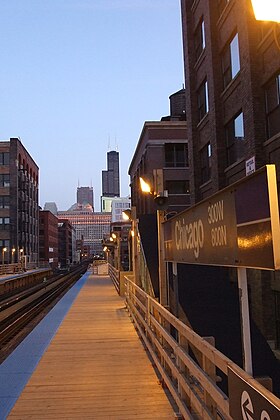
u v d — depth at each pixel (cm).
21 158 8731
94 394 639
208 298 1036
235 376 279
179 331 536
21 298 3291
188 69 2478
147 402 597
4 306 2625
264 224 232
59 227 16475
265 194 229
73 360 870
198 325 858
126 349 976
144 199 4638
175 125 4456
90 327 1310
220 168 1958
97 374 756
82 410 568
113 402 600
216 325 854
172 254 539
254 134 1534
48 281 5900
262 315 1427
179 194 4297
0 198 8200
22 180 8706
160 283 766
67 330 1255
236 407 278
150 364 823
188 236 432
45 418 539
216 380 423
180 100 5403
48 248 11925
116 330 1248
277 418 207
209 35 2061
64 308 1853
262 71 1544
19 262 7731
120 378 727
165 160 4425
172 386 573
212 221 339
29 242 9450
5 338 1360
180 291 1081
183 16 2589
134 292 1388
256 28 1584
